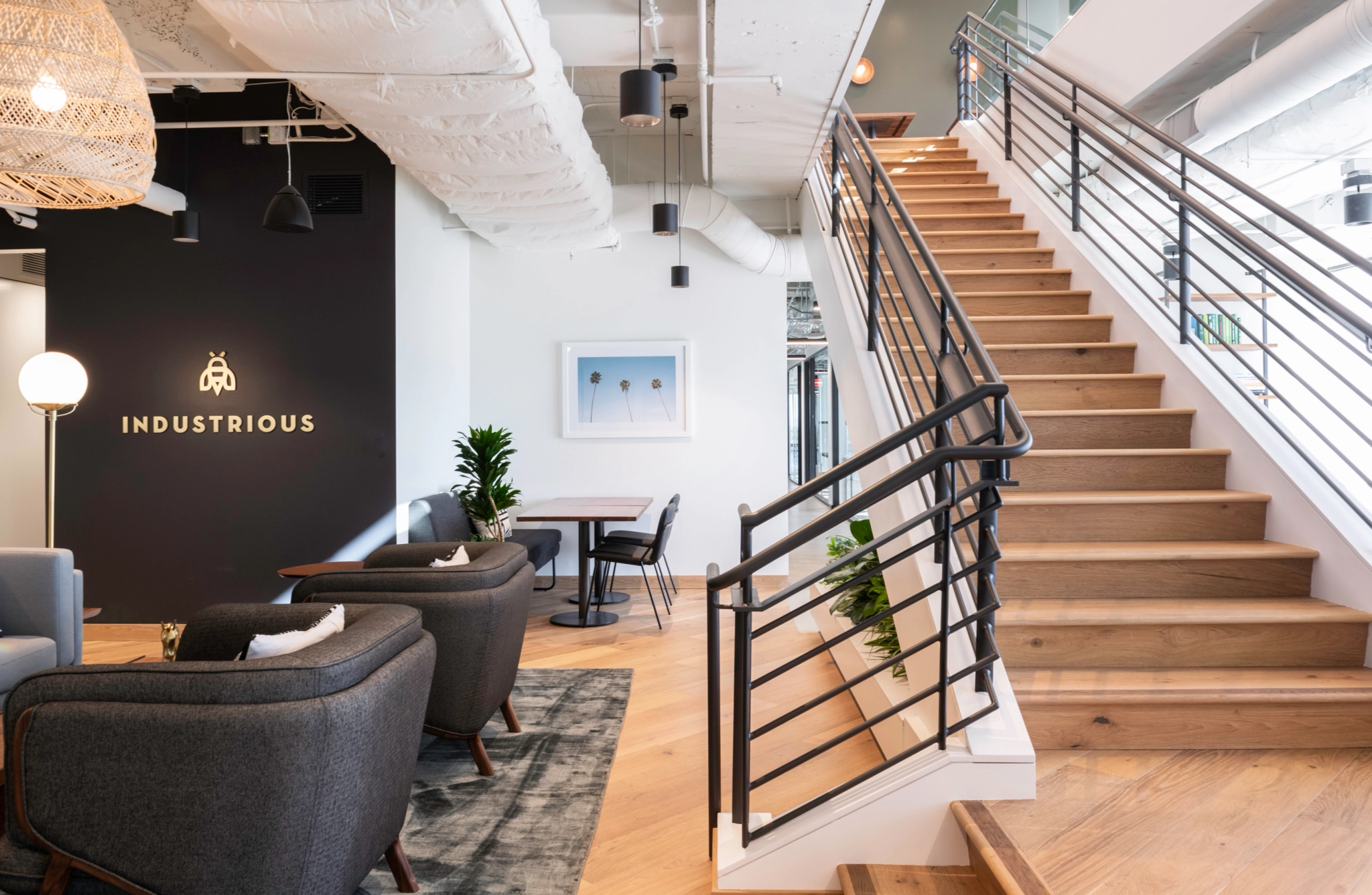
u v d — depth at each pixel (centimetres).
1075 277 444
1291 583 268
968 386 228
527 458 729
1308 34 370
